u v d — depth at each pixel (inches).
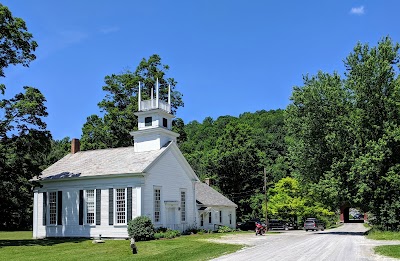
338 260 740.7
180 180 1577.3
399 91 1563.7
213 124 4690.0
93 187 1428.4
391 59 1643.7
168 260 819.4
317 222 2166.6
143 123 1567.4
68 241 1305.4
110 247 1085.1
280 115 4503.0
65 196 1482.5
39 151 1460.4
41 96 1405.0
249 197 2910.9
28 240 1384.1
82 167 1535.4
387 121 1562.5
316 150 1806.1
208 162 3043.8
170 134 1583.4
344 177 1638.8
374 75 1603.1
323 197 1706.4
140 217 1290.6
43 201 1535.4
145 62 2518.5
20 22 1370.6
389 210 1483.8
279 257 799.1
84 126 2454.5
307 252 890.1
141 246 1075.3
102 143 2330.2
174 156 1553.9
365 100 1649.9
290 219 2549.2
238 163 2918.3
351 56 1697.8
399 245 960.9
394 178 1464.1
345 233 1708.9
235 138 2999.5
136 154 1525.6
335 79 1796.3
